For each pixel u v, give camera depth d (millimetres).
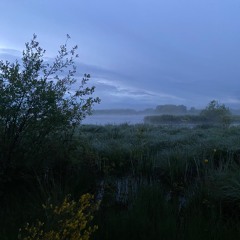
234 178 5285
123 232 3945
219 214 4609
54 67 5773
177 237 3832
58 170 6250
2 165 5340
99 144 9141
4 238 3613
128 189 5680
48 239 2990
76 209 3543
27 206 4652
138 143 9289
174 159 7484
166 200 5070
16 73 5250
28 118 5418
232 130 13578
